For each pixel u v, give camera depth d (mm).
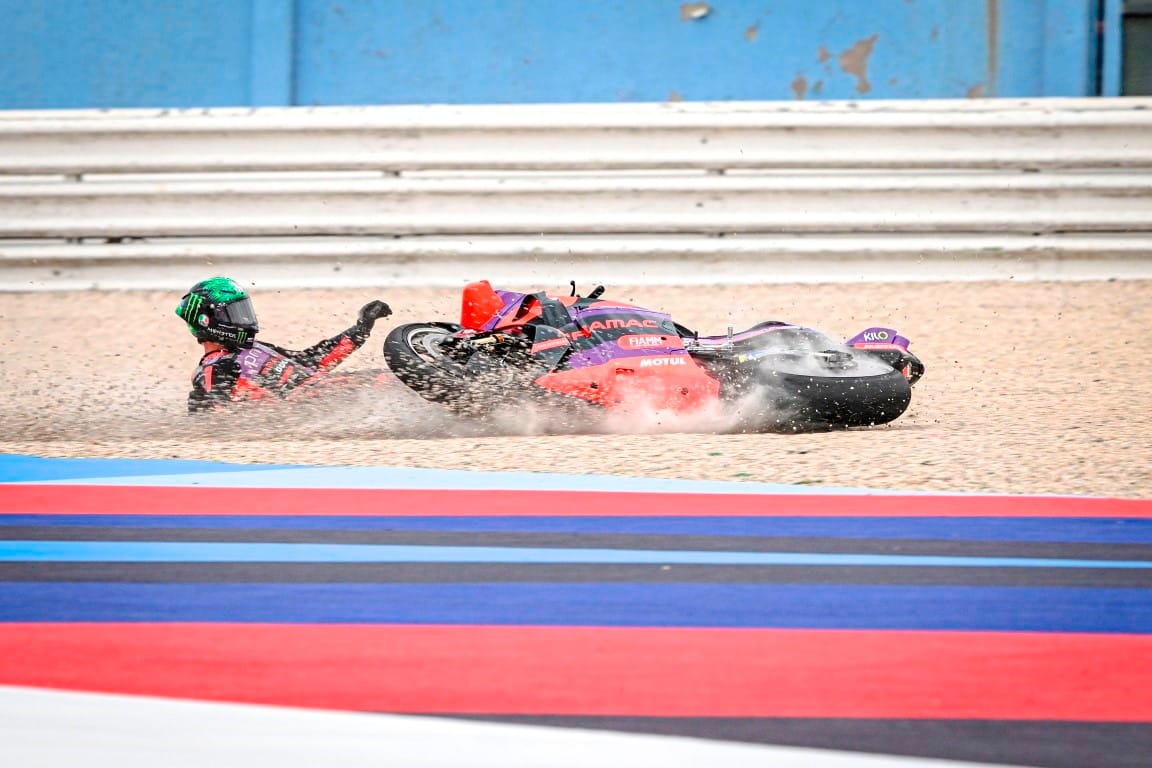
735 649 13297
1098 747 11102
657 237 40406
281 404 26047
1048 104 40219
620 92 44125
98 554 16797
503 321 24672
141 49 44344
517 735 11164
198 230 40469
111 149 40562
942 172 40469
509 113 40312
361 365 31625
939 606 14688
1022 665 12953
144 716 11602
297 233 40375
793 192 40031
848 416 24594
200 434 25203
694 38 43906
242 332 26000
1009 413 26391
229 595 15070
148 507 19266
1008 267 40531
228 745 10992
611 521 18328
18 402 28125
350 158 40406
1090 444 23141
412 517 18609
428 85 44312
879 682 12469
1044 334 34469
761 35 43844
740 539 17422
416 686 12289
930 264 40500
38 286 40875
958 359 32000
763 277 40219
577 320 25125
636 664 12867
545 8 43875
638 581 15570
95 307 39281
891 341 26703
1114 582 15609
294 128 40281
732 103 40500
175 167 40562
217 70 44469
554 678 12484
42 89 44531
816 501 19422
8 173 40688
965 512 18812
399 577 15742
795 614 14375
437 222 40250
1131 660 13102
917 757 10828
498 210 40281
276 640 13539
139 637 13648
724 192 40094
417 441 24141
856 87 44031
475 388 24188
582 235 40500
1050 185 39906
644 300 38500
